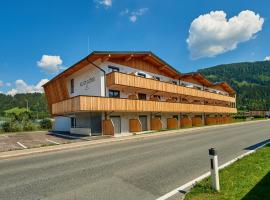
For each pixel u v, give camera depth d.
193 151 12.54
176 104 34.91
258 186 6.09
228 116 56.66
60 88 34.28
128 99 26.95
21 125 40.88
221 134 21.72
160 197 6.05
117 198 6.03
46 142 20.31
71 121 33.12
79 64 28.19
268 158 9.45
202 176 7.74
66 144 17.52
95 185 7.10
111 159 11.04
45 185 7.28
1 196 6.45
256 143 14.95
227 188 6.09
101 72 27.06
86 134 25.48
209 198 5.51
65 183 7.40
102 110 24.33
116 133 27.42
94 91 27.94
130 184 7.12
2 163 11.51
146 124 32.09
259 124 37.41
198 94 41.94
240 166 8.32
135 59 31.42
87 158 11.57
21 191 6.81
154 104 30.56
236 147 13.59
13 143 20.41
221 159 10.36
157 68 35.50
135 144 16.47
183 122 37.84
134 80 28.02
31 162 11.26
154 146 14.88
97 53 25.19
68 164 10.29
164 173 8.24
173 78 39.62
